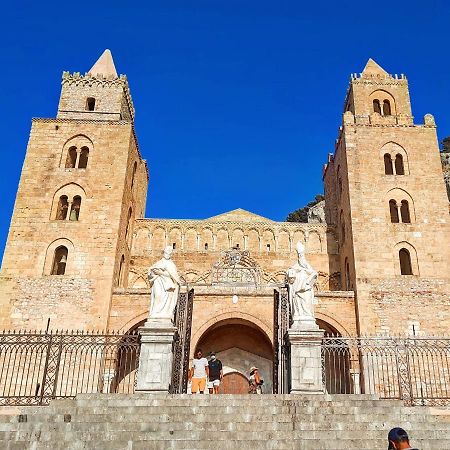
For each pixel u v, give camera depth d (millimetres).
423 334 35219
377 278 36844
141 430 14539
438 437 14758
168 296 20391
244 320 34875
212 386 25203
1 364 31594
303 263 21234
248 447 13656
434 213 39469
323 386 20234
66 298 34906
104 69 46562
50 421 15289
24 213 37594
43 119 41062
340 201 44375
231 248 43000
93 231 37188
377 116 43062
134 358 34344
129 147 41031
